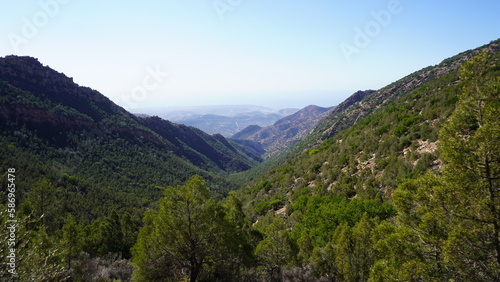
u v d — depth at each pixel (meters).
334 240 24.19
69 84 126.62
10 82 98.12
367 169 42.47
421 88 76.69
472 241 10.48
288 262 22.69
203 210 16.12
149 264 15.66
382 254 14.72
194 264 16.41
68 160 84.56
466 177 10.57
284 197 54.03
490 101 11.00
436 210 11.78
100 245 34.88
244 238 20.75
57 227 37.06
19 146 72.94
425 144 38.12
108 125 125.19
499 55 50.59
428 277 11.48
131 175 98.06
